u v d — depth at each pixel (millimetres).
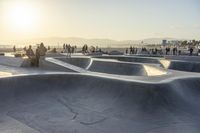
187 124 8359
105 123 8539
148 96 9867
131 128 8117
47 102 10555
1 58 23312
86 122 8648
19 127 8273
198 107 9953
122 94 10422
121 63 19453
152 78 11711
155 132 7770
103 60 21031
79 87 11797
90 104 10289
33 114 9383
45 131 8000
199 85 11844
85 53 36906
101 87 11266
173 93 10250
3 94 10625
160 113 9156
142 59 25531
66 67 17594
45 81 11977
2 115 9242
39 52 20812
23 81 11523
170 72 14172
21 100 10562
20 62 20672
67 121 8766
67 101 10688
